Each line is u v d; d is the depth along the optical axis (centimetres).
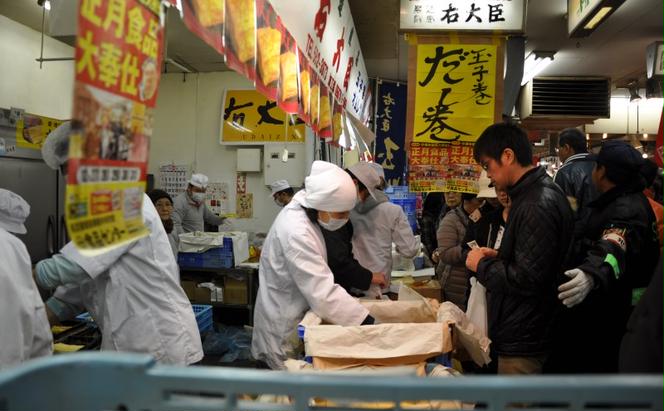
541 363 183
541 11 452
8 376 53
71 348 216
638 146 747
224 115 639
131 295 195
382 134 692
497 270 179
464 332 156
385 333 149
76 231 69
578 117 630
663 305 89
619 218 184
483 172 311
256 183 648
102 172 76
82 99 71
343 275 239
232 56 142
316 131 270
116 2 80
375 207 322
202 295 489
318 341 148
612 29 496
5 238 160
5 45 455
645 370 90
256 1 164
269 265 211
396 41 486
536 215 171
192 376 55
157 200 414
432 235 525
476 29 322
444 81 334
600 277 166
